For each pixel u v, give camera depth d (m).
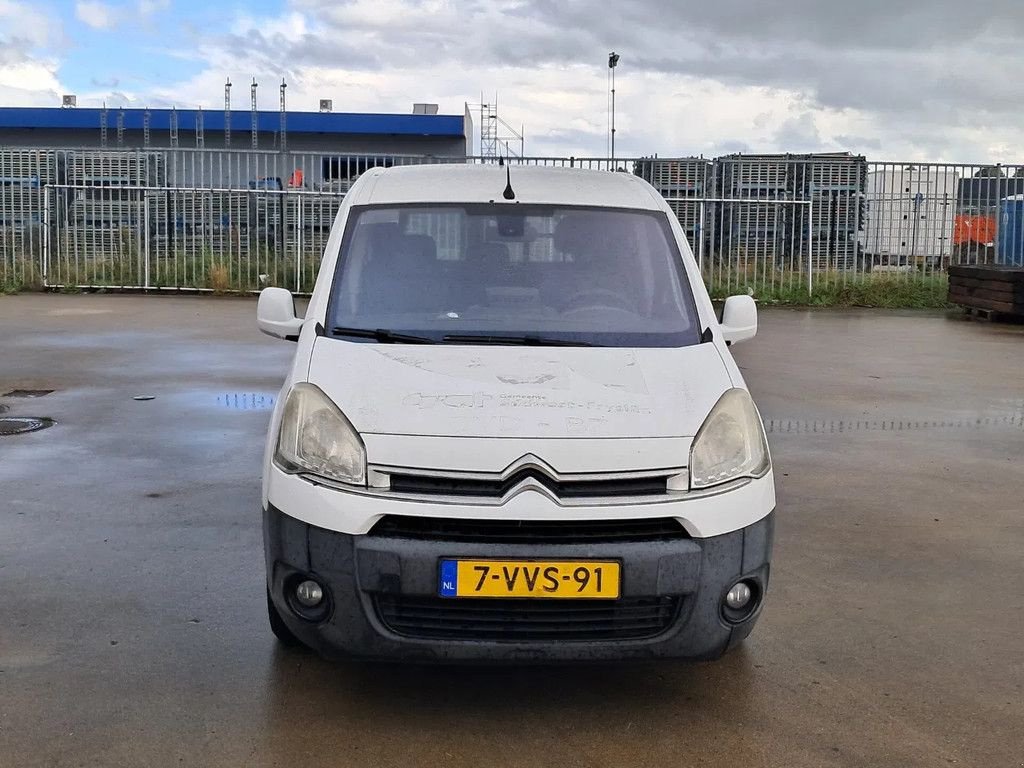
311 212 20.75
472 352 3.92
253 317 16.41
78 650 4.00
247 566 4.96
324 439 3.46
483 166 5.13
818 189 21.19
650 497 3.37
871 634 4.35
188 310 17.38
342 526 3.31
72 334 13.81
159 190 20.66
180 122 34.19
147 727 3.43
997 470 7.28
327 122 34.22
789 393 10.42
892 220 21.38
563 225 4.63
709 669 3.98
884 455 7.70
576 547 3.27
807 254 21.09
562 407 3.54
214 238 20.97
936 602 4.73
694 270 4.60
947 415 9.34
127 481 6.50
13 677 3.76
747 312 4.66
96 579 4.76
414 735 3.43
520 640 3.32
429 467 3.35
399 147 35.00
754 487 3.53
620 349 4.03
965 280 19.11
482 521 3.28
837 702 3.72
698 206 21.06
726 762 3.30
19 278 20.45
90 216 20.78
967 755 3.36
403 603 3.34
